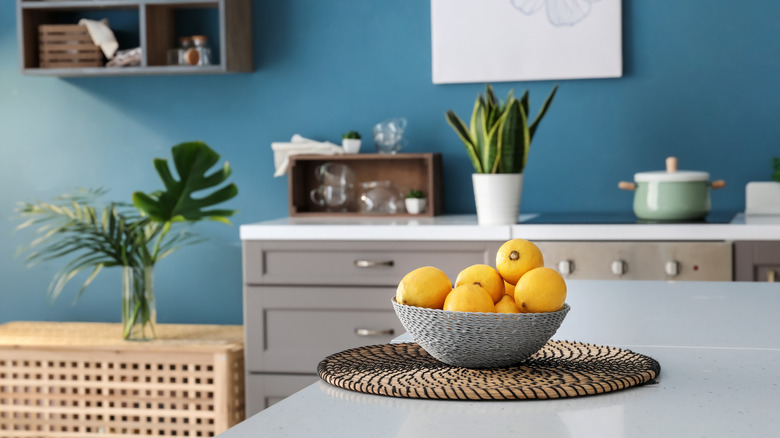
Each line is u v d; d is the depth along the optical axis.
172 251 3.60
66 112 3.64
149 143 3.59
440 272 0.96
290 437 0.70
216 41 3.50
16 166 3.68
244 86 3.50
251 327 2.87
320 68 3.44
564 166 3.28
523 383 0.85
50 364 3.12
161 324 3.51
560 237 2.67
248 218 3.54
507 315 0.89
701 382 0.88
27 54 3.40
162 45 3.42
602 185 3.26
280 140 3.48
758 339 1.11
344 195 3.28
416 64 3.36
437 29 3.30
